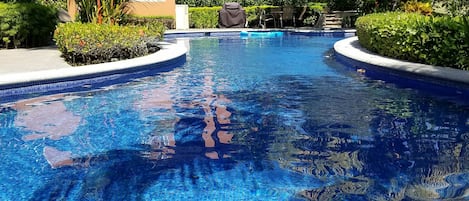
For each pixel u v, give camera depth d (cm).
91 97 638
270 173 356
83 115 539
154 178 350
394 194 310
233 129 480
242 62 1002
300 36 1802
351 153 399
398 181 333
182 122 509
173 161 387
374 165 368
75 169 369
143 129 482
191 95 650
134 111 558
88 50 812
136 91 678
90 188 332
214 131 473
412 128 471
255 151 409
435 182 329
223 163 380
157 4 1931
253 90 682
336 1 2030
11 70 728
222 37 1769
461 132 455
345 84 725
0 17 1058
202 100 617
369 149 408
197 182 340
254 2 2377
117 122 509
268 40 1622
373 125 485
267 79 777
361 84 723
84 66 748
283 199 309
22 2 1252
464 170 351
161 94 657
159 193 322
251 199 309
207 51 1238
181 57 975
